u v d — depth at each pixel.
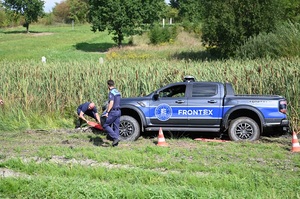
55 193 7.32
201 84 12.66
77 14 99.88
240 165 9.09
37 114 15.70
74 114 15.48
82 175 8.48
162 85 15.37
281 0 33.47
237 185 7.64
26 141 12.46
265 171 8.71
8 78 16.77
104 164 9.46
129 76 15.76
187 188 7.26
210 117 12.39
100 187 7.36
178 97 12.63
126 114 12.95
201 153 10.44
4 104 15.86
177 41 51.62
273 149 11.07
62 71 16.75
